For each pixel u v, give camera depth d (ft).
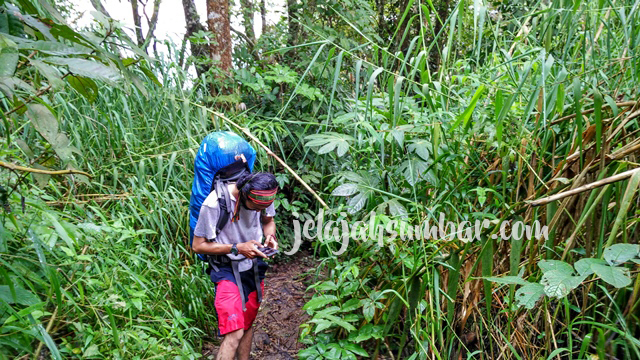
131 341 6.86
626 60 7.09
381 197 7.95
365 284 8.57
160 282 9.02
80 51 4.26
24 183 7.36
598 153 5.66
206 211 7.27
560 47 9.36
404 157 8.20
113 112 10.71
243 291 7.65
